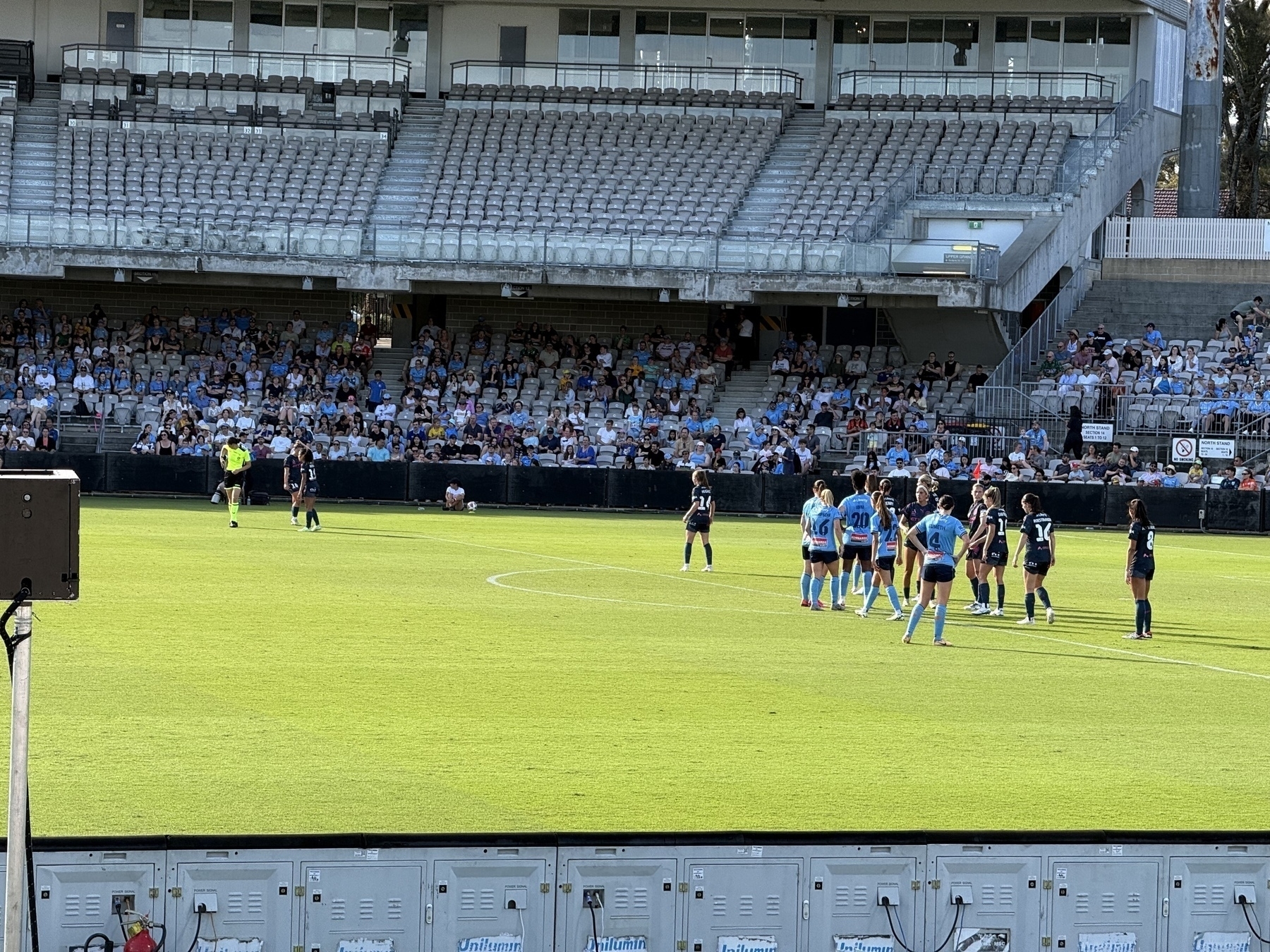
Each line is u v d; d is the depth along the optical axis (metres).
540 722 14.65
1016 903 8.72
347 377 48.34
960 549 30.64
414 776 12.49
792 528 39.00
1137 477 42.72
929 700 16.33
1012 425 45.47
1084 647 20.30
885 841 8.62
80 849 7.91
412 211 52.22
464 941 8.30
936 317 49.44
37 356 48.22
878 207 50.44
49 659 16.97
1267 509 41.03
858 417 45.97
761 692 16.42
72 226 48.38
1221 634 21.86
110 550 28.08
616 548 32.12
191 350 50.22
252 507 41.09
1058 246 49.91
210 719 14.34
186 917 8.04
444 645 18.81
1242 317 49.00
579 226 51.50
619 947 8.43
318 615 20.88
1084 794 12.52
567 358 50.41
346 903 8.20
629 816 11.47
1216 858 8.84
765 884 8.53
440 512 41.09
